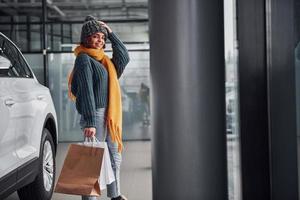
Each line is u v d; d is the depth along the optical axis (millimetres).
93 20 3582
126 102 11203
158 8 2314
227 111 2391
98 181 3205
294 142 2100
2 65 3332
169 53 2303
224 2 2328
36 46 10969
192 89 2299
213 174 2332
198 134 2316
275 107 2145
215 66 2309
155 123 2369
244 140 2207
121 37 11289
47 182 4375
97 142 3307
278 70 2133
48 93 4648
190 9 2283
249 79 2193
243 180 2211
